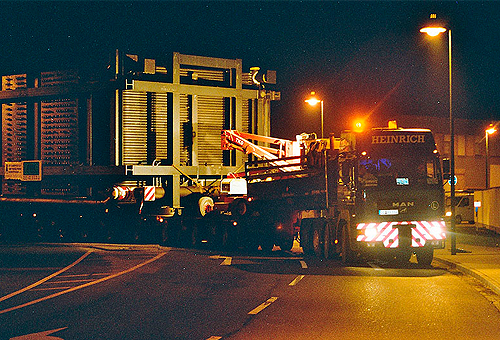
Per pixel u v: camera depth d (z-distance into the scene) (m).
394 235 18.83
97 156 26.91
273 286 14.67
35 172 28.44
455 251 21.53
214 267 18.70
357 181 18.95
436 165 19.12
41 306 12.20
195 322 10.54
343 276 16.50
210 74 26.97
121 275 16.86
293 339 9.26
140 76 25.72
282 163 25.22
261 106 27.70
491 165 79.25
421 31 21.44
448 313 11.26
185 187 26.48
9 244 28.64
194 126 26.50
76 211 29.55
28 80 28.67
